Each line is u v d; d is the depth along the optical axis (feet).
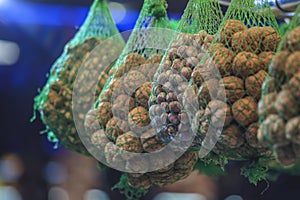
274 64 2.82
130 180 3.82
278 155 2.80
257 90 3.07
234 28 3.25
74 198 7.66
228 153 3.22
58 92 4.41
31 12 7.10
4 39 7.54
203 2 3.64
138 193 4.14
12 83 7.93
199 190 7.19
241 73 3.10
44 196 7.83
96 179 7.59
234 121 3.09
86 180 7.66
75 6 6.63
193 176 7.21
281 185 6.12
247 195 6.42
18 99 7.98
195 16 3.62
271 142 2.79
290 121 2.70
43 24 7.34
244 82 3.10
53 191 7.84
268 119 2.78
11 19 7.25
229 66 3.14
